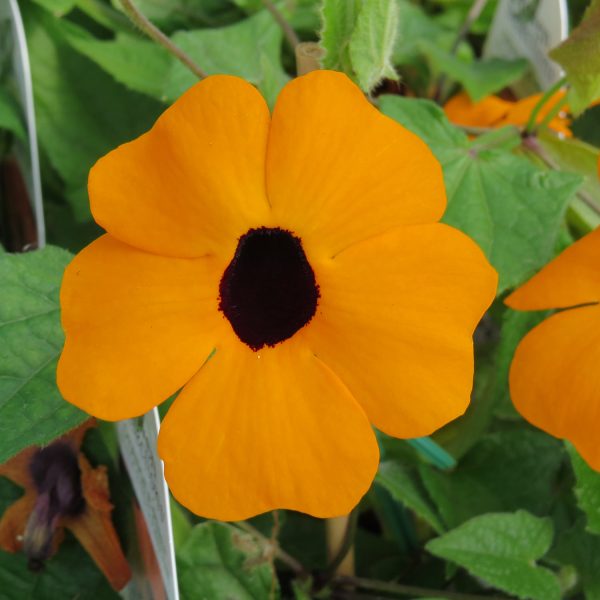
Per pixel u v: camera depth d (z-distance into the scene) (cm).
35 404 13
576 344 13
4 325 13
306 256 11
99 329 11
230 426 11
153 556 13
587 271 13
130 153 11
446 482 17
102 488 14
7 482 15
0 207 20
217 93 10
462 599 16
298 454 11
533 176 15
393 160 11
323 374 11
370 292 11
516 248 15
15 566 15
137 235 11
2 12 17
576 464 15
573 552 16
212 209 11
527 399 13
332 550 16
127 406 11
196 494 11
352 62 12
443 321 11
